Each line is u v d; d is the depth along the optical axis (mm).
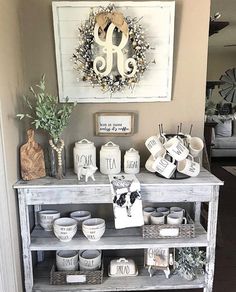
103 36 1683
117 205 1573
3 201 1464
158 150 1682
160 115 1864
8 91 1515
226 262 2291
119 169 1752
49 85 1796
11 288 1545
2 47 1436
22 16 1707
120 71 1721
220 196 3822
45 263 1939
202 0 1742
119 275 1805
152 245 1671
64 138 1863
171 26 1715
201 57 1804
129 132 1850
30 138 1640
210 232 1688
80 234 1771
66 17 1688
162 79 1788
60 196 1589
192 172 1660
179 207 1967
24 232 1623
